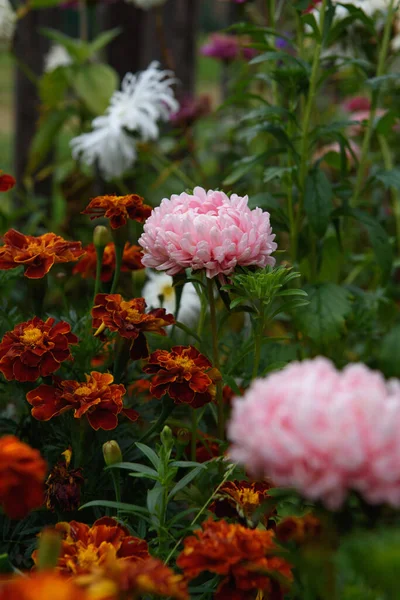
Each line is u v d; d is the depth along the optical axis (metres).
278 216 3.17
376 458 1.25
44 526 2.15
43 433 2.32
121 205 2.42
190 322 3.28
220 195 2.20
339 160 3.49
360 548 1.22
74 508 1.96
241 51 5.00
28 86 5.59
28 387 2.18
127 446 2.30
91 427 2.04
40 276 2.25
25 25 5.52
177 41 5.59
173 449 2.46
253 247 2.08
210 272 2.08
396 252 4.43
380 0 3.76
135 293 2.71
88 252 2.68
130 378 2.54
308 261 3.38
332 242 3.44
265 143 4.32
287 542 1.60
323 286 2.94
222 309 3.05
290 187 3.17
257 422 1.32
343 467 1.25
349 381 1.34
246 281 2.14
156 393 2.04
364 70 3.26
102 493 2.24
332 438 1.25
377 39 3.16
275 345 2.90
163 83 4.09
